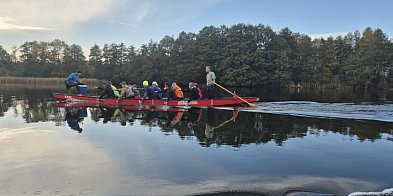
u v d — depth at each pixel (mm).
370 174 5805
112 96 18234
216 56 57562
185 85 55375
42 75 84188
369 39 63656
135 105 17000
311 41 72500
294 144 7941
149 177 5469
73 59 88875
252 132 9398
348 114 13406
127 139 8344
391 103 18516
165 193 4805
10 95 25031
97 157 6648
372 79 54906
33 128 9945
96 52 73250
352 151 7344
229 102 16578
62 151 7113
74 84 19125
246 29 61062
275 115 13133
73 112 14148
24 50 89875
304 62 62219
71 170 5812
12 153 6930
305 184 5270
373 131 9688
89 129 9781
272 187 5117
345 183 5344
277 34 65688
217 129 9844
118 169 5879
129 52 71312
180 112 14203
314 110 14766
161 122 11211
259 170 5914
